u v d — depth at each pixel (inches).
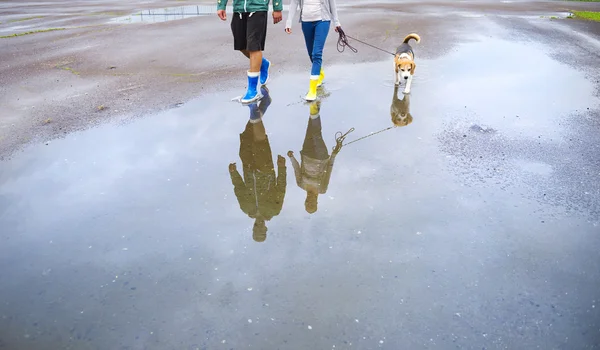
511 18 523.8
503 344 89.9
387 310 98.4
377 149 176.6
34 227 130.0
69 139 188.7
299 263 113.7
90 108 225.9
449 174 156.1
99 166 165.5
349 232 125.6
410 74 241.8
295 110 222.1
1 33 456.8
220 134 194.2
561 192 143.9
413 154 171.8
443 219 130.4
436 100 231.8
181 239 124.3
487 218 130.5
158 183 153.6
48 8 725.3
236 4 225.6
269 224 130.4
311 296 102.7
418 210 135.2
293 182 153.9
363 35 414.9
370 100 234.2
